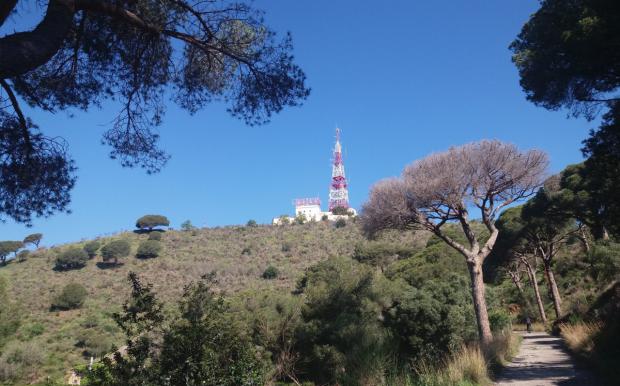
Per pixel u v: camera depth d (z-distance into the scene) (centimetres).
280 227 11150
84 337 4775
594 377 1017
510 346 1589
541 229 3319
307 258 8381
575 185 2636
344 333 1320
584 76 1095
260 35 761
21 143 680
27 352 3447
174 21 709
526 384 994
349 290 1580
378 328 1405
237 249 9594
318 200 13600
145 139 804
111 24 702
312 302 1540
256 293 1750
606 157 1139
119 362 529
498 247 3784
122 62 748
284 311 1469
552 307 4022
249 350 616
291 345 1402
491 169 1752
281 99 778
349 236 9444
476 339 1568
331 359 1295
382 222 1836
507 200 1850
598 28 955
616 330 1247
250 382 586
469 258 1758
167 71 776
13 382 3191
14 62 453
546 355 1554
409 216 1809
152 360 546
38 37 475
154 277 7538
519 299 4403
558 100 1212
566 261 4209
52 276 8075
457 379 906
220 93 816
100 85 760
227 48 746
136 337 548
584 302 2541
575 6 1071
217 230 11300
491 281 4850
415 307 1404
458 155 1772
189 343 552
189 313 583
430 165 1770
